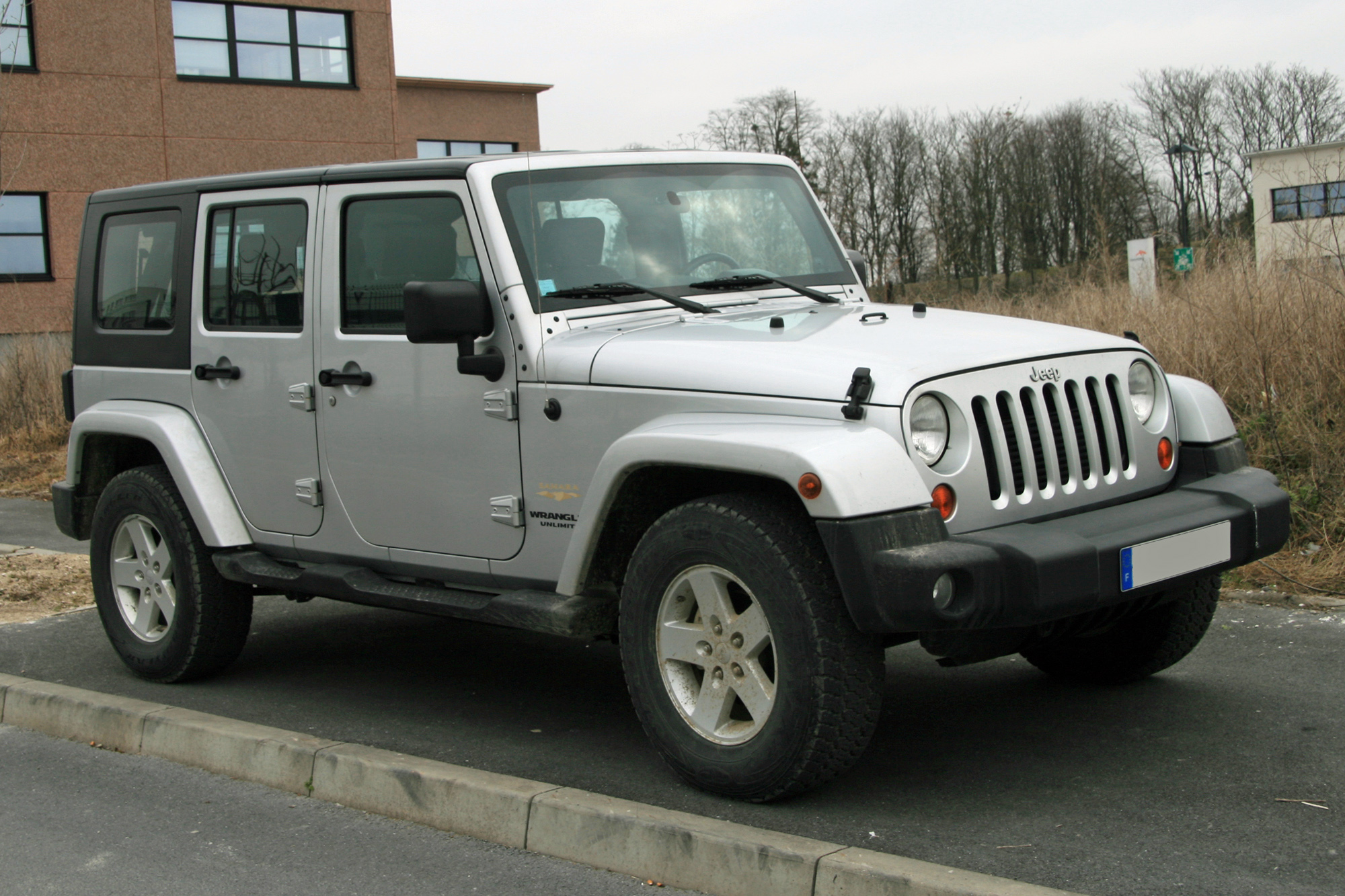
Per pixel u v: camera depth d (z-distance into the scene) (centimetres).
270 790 406
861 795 364
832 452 319
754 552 336
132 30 2339
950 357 345
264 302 480
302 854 351
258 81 2480
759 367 350
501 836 352
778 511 339
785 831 338
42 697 486
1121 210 3067
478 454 410
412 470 430
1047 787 366
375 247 439
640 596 368
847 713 330
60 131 2277
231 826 376
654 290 422
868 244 3706
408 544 438
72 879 343
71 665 568
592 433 379
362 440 445
